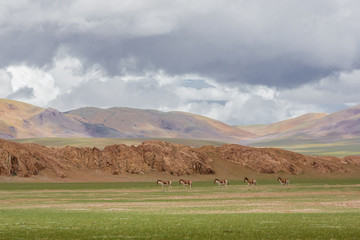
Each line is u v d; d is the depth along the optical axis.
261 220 69.56
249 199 125.12
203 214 80.94
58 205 108.62
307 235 53.47
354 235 53.41
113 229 59.75
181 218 73.25
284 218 72.31
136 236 53.62
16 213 84.62
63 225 64.19
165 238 52.28
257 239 51.12
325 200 119.38
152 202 116.44
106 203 114.12
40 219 72.38
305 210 90.06
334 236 52.62
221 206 101.19
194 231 57.72
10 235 54.34
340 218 72.00
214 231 57.59
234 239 51.22
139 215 79.25
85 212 86.94
